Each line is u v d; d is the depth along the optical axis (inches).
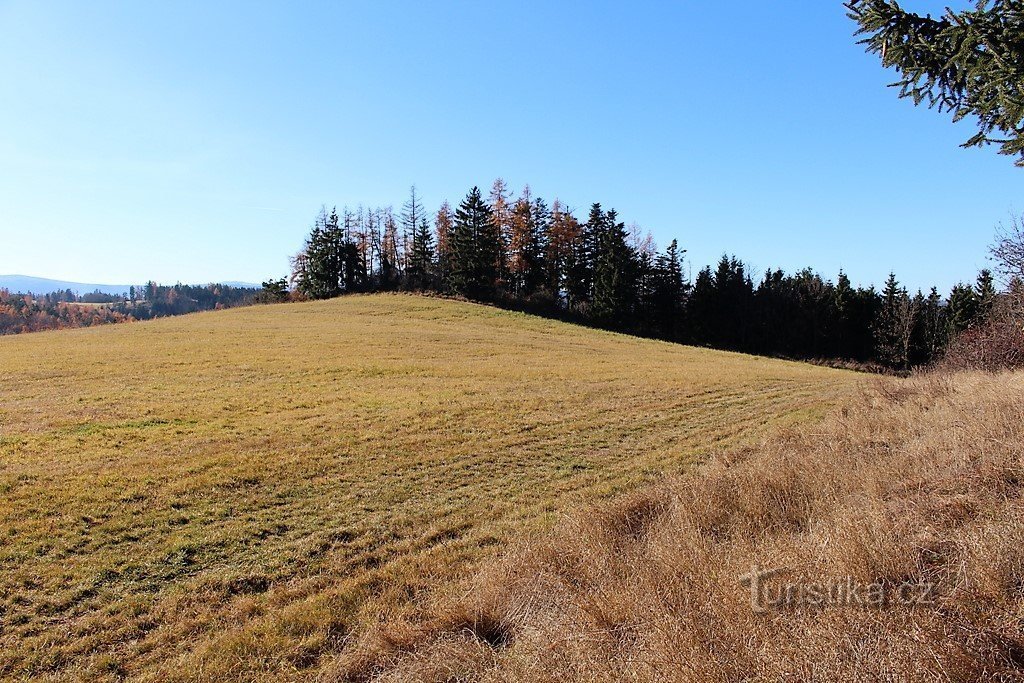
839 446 347.6
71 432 519.8
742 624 149.9
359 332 1494.8
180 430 546.9
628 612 173.0
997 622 129.9
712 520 244.8
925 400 476.1
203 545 299.0
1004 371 640.4
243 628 213.9
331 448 499.5
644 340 1929.1
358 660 184.1
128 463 433.1
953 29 193.8
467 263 2559.1
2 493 360.2
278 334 1391.5
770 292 2711.6
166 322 1640.0
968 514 196.5
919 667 118.9
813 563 170.2
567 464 464.1
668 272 2613.2
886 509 207.6
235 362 996.6
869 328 2581.2
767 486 266.4
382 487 402.0
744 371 1219.2
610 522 265.3
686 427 612.1
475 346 1390.3
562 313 2509.8
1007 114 193.9
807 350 2610.7
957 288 2245.3
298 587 251.9
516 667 159.3
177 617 226.2
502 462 469.4
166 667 191.2
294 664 189.9
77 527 315.0
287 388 803.4
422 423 609.0
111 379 805.2
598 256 2659.9
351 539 311.0
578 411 695.7
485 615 195.6
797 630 140.5
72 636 212.1
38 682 184.7
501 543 294.7
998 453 241.0
